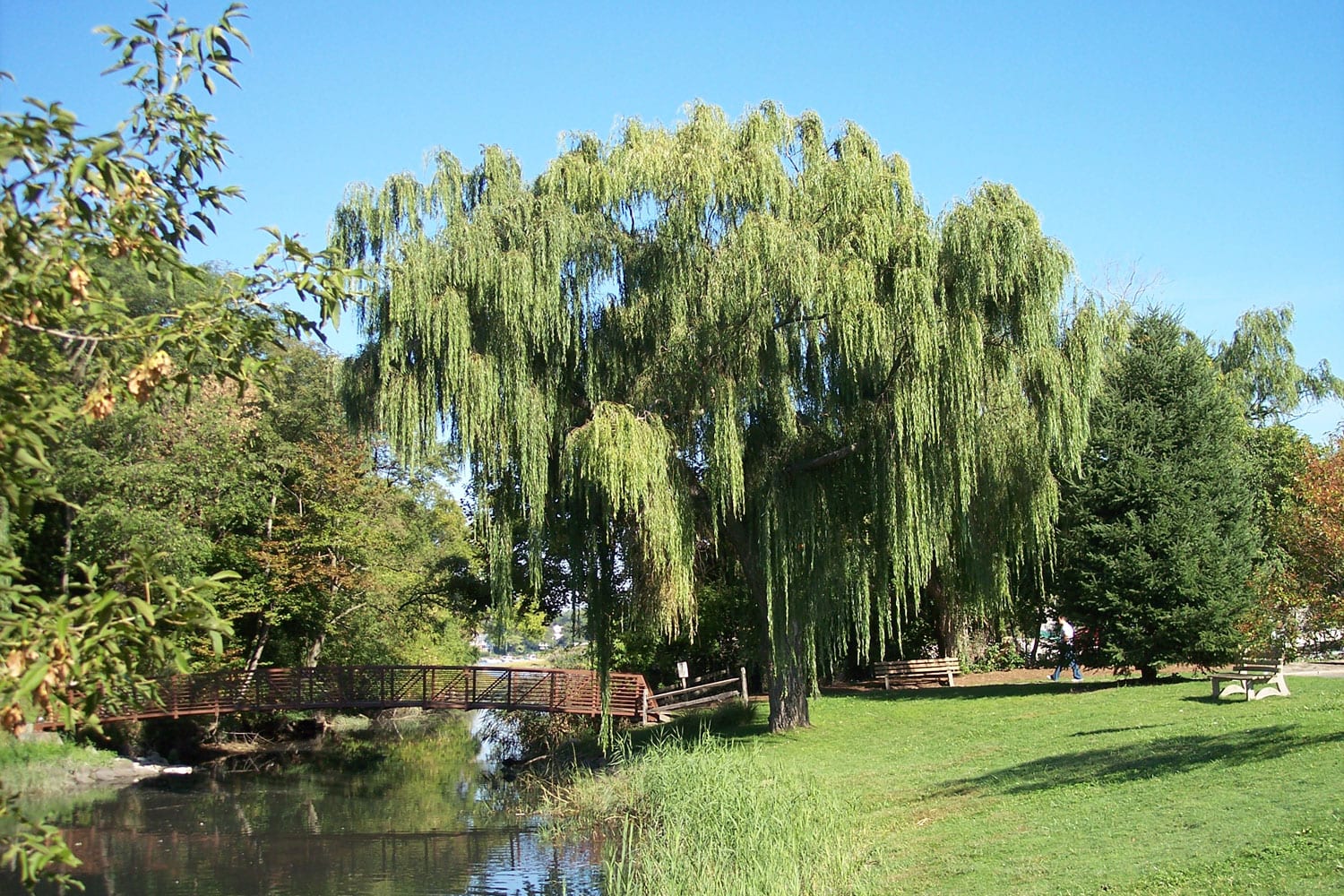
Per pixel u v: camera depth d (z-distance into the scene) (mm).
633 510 19312
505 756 31625
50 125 4590
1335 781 10859
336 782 28516
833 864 12375
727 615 34156
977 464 19781
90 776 28219
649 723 27750
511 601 22062
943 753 18969
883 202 19500
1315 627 12555
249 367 5270
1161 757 14125
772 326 19453
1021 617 30734
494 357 20297
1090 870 9805
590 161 21594
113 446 28922
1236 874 8742
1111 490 25031
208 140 5621
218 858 19203
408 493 41531
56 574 28094
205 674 29125
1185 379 25703
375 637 38938
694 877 13469
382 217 21062
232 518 34000
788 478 21453
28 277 4672
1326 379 44375
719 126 21047
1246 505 25344
